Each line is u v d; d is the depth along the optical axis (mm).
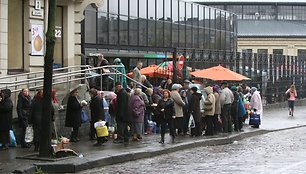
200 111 22891
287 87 48969
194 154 18453
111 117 20688
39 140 16609
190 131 23641
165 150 18500
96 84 22719
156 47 37969
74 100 19125
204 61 37688
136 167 15414
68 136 20031
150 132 22688
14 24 21625
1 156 15773
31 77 21656
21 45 21750
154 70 30844
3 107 16812
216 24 48031
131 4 35094
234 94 25609
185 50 37906
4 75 20312
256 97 28156
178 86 22078
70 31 23875
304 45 80812
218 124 24359
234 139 23328
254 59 43688
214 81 33500
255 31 80875
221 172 14297
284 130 28953
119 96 19516
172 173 14227
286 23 83312
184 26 41969
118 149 17703
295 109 45469
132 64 35344
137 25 35781
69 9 23812
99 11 31609
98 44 31578
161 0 38719
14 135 17969
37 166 14375
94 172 14547
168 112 20016
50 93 15539
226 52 40875
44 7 22328
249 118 28906
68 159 15281
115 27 33375
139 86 23422
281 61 47938
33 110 16859
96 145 18609
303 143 22250
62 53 23750
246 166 15414
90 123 20188
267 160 16766
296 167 15156
